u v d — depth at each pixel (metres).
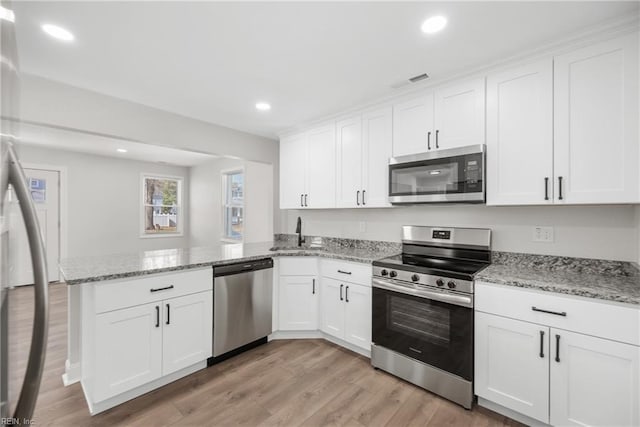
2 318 0.61
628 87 1.56
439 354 1.97
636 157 1.54
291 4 1.45
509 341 1.71
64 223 4.90
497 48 1.83
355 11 1.51
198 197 6.19
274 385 2.11
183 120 3.03
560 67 1.76
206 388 2.07
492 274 1.86
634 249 1.77
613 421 1.40
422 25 1.62
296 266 2.87
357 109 2.81
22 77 2.11
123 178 5.56
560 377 1.54
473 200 2.04
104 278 1.77
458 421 1.74
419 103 2.39
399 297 2.19
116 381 1.83
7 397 0.64
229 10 1.49
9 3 0.64
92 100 2.42
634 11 1.49
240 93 2.49
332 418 1.78
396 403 1.91
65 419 1.74
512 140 1.93
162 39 1.74
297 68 2.08
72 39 1.72
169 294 2.09
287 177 3.54
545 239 2.07
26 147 4.55
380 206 2.64
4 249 0.62
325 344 2.79
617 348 1.39
